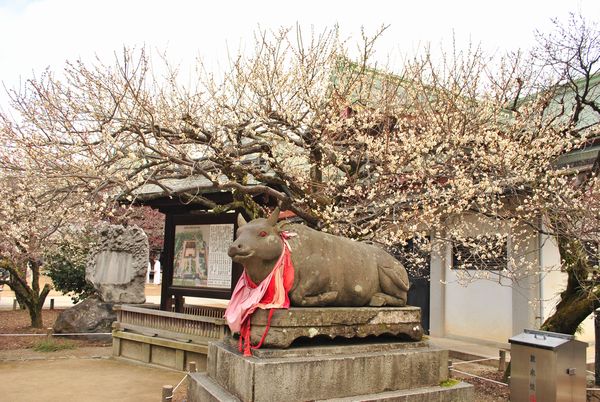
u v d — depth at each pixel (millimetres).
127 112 8586
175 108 8891
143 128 8156
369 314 5102
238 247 4531
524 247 11297
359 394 4711
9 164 8328
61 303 23328
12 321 15867
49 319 16672
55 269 17547
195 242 11305
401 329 5344
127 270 13453
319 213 8195
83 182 8250
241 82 8742
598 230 7117
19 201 8258
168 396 5543
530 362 6430
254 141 8781
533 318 11172
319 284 4875
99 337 12156
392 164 8234
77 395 7273
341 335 4875
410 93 9797
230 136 8227
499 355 10234
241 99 9008
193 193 10016
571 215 7840
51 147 8227
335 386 4574
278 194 8195
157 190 11445
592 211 7383
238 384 4418
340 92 9125
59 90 8625
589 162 10508
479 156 9289
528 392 6414
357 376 4719
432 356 5297
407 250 14305
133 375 8656
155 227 25984
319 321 4727
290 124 8711
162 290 11523
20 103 9055
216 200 10859
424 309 14188
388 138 8422
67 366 9375
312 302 4836
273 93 8523
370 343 5141
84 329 12414
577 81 12352
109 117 8109
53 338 12219
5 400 6953
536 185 8789
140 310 10039
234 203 9016
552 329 8039
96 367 9336
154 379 8359
